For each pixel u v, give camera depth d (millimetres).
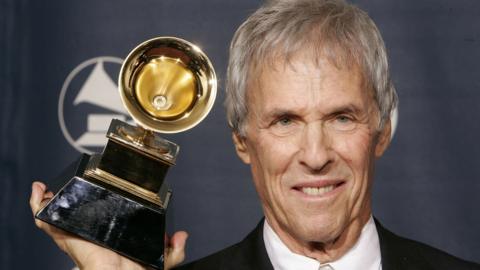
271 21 3604
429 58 5121
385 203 5086
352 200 3639
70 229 3508
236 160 5188
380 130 3758
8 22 5258
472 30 5121
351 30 3592
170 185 5172
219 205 5172
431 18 5145
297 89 3506
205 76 3617
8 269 5152
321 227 3609
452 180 5070
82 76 5238
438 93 5102
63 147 5207
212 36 5215
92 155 3783
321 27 3553
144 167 3627
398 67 5125
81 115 5223
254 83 3633
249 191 5172
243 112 3742
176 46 3611
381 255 3902
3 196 5180
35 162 5199
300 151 3561
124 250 3535
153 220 3574
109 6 5270
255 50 3623
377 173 5098
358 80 3570
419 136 5090
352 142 3570
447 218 5062
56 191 3615
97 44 5254
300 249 3799
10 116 5215
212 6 5234
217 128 5195
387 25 5156
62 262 5164
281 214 3709
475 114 5086
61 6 5270
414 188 5078
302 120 3543
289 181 3615
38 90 5234
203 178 5184
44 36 5258
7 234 5168
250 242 4043
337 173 3582
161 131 3520
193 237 5156
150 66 3609
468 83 5102
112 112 5227
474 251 5039
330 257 3775
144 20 5250
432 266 3947
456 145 5074
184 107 3600
